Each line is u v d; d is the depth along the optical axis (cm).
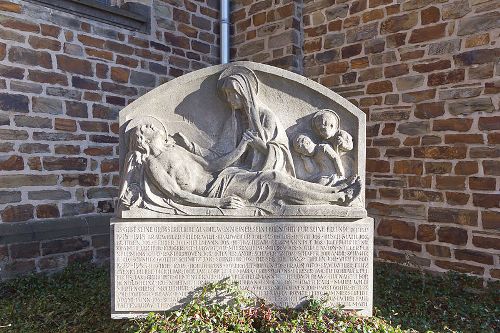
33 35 468
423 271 475
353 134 335
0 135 444
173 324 289
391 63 509
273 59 632
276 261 321
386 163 512
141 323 300
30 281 442
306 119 338
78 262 506
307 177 336
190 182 319
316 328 292
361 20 540
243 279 320
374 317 322
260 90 336
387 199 511
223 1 669
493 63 424
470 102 441
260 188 322
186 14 634
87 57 516
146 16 579
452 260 455
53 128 486
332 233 323
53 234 482
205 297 312
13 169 454
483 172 431
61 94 493
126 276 313
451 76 456
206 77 331
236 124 333
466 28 445
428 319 365
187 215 315
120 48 551
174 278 316
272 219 323
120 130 323
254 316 308
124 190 314
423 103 479
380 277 459
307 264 322
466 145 444
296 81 331
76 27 505
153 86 593
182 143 328
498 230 421
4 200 447
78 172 508
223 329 288
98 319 352
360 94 541
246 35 670
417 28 485
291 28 605
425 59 478
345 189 328
